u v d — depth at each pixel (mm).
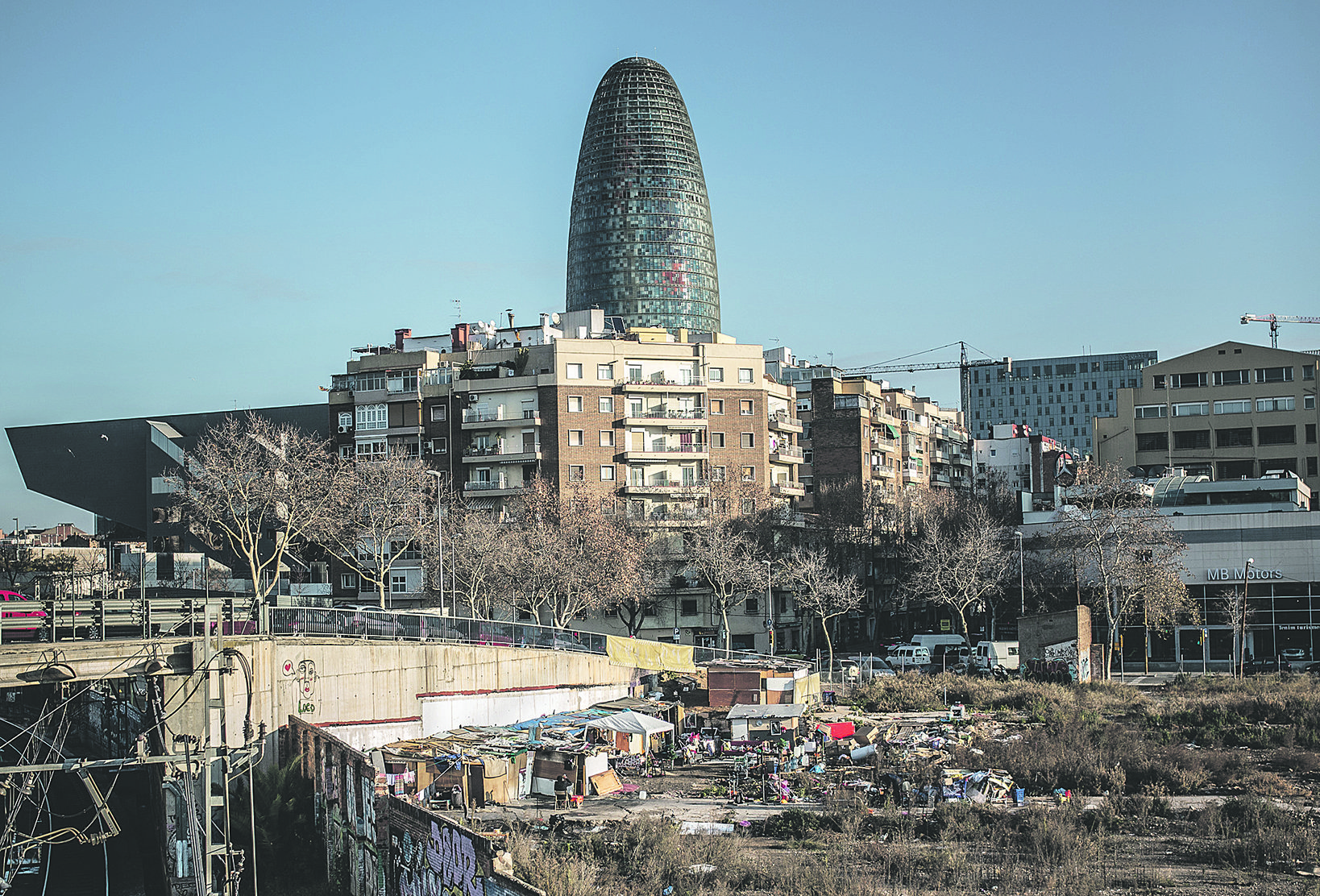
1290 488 117688
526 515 112312
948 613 142875
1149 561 96375
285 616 49188
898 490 159250
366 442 132625
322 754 40219
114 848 41281
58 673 37625
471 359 134875
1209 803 43875
